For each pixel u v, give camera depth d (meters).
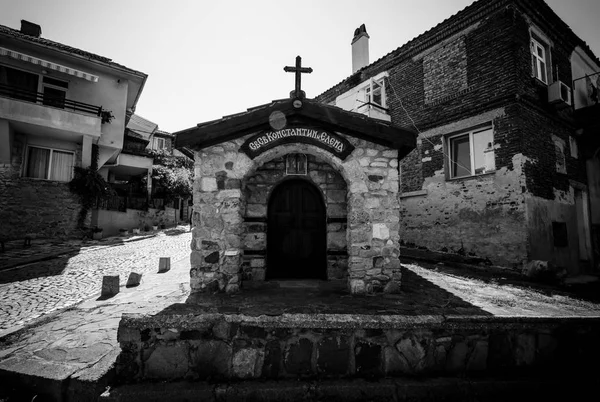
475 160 10.19
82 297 6.29
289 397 3.45
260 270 6.43
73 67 15.33
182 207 28.44
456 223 10.24
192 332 3.78
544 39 10.73
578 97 12.27
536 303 5.00
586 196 11.52
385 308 4.35
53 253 11.03
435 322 3.85
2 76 13.67
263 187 6.61
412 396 3.52
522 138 8.95
